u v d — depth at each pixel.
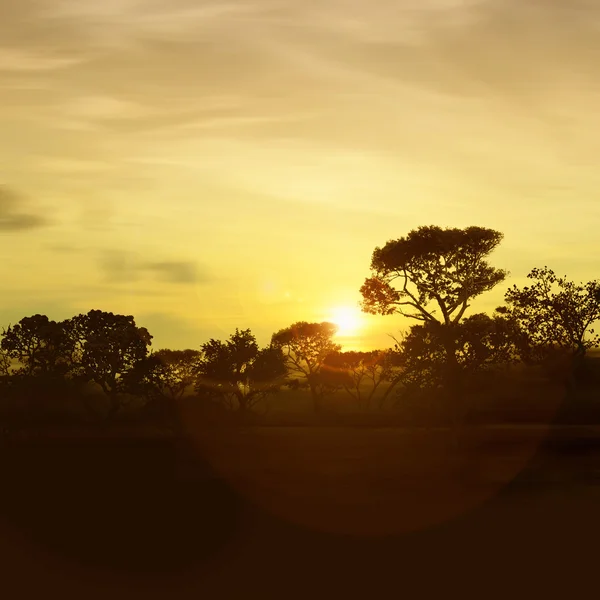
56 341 81.56
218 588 23.31
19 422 74.38
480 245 79.31
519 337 68.19
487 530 31.33
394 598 22.28
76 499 39.81
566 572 24.77
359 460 54.94
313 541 29.98
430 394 67.06
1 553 27.94
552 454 54.94
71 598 22.33
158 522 34.31
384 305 81.12
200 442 65.25
